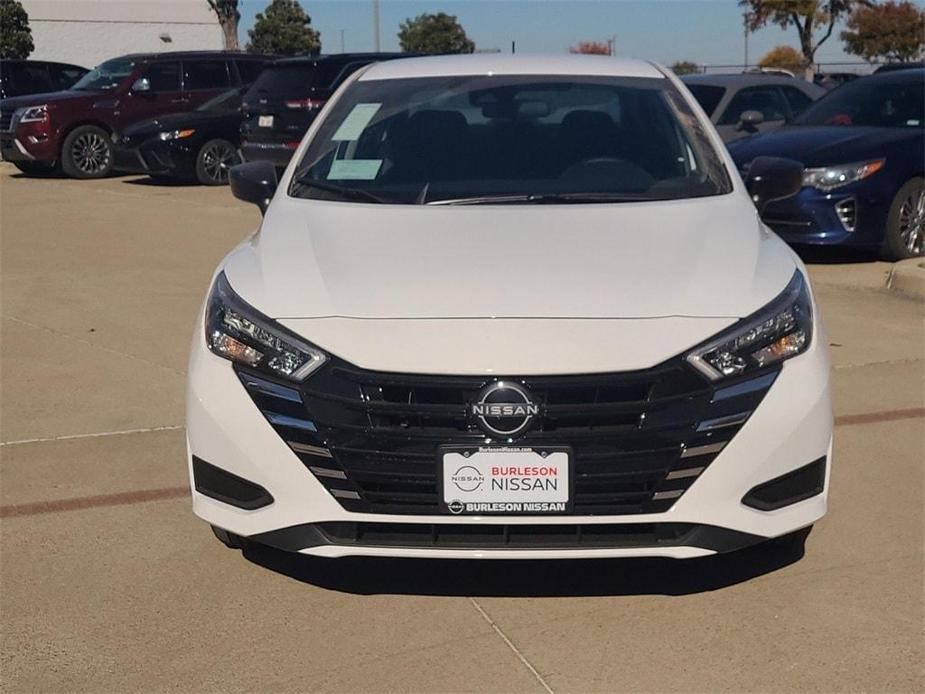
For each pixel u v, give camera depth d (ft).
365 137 15.21
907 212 29.96
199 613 11.76
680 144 14.90
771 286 11.47
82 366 21.30
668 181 14.21
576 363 10.30
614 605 11.80
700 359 10.49
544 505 10.39
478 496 10.40
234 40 113.80
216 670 10.66
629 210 13.26
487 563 12.76
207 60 59.16
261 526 10.94
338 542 10.76
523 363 10.29
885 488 14.96
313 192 14.38
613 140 14.89
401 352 10.45
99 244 35.37
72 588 12.34
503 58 17.06
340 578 12.49
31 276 30.01
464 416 10.33
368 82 16.52
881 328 23.77
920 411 18.17
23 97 57.67
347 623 11.52
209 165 53.57
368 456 10.48
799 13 136.87
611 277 11.32
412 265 11.66
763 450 10.69
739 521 10.69
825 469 11.26
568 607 11.76
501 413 10.24
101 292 27.94
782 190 15.21
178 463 16.21
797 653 10.84
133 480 15.55
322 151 15.21
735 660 10.72
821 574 12.48
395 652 10.94
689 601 11.86
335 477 10.63
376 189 14.21
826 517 14.01
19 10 127.34
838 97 33.37
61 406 18.88
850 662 10.66
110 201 46.70
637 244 12.14
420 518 10.52
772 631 11.25
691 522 10.55
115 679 10.51
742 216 13.23
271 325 10.98
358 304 10.98
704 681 10.36
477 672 10.57
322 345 10.67
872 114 32.01
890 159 29.50
